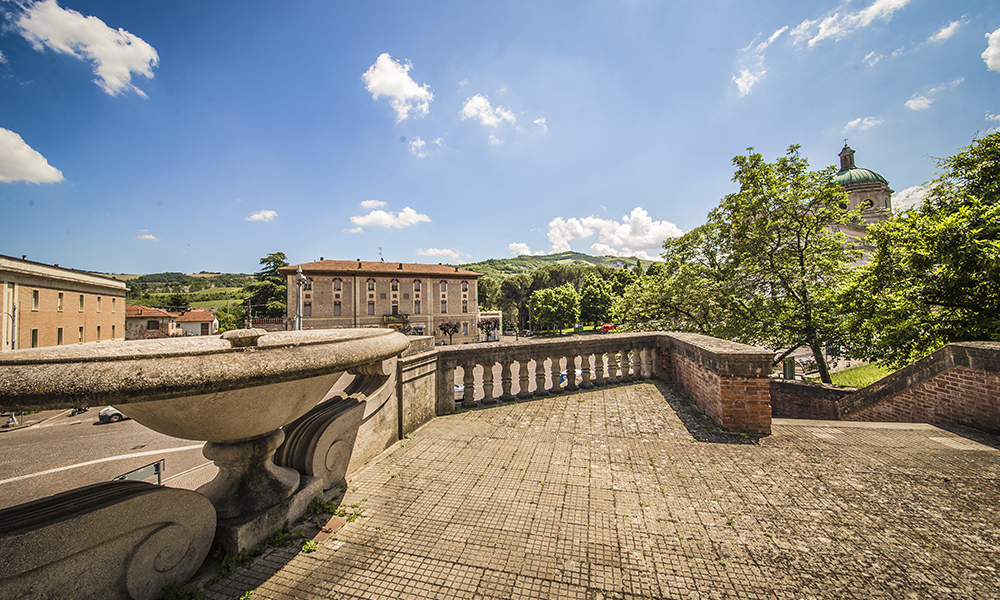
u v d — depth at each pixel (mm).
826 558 2197
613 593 1959
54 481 9633
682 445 4008
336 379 2639
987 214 7625
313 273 46125
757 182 12711
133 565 1761
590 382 6559
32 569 1432
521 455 3777
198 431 2123
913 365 5348
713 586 1995
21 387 1312
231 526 2234
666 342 7090
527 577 2084
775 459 3623
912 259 8469
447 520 2643
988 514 2629
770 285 12898
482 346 5629
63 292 28766
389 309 48938
